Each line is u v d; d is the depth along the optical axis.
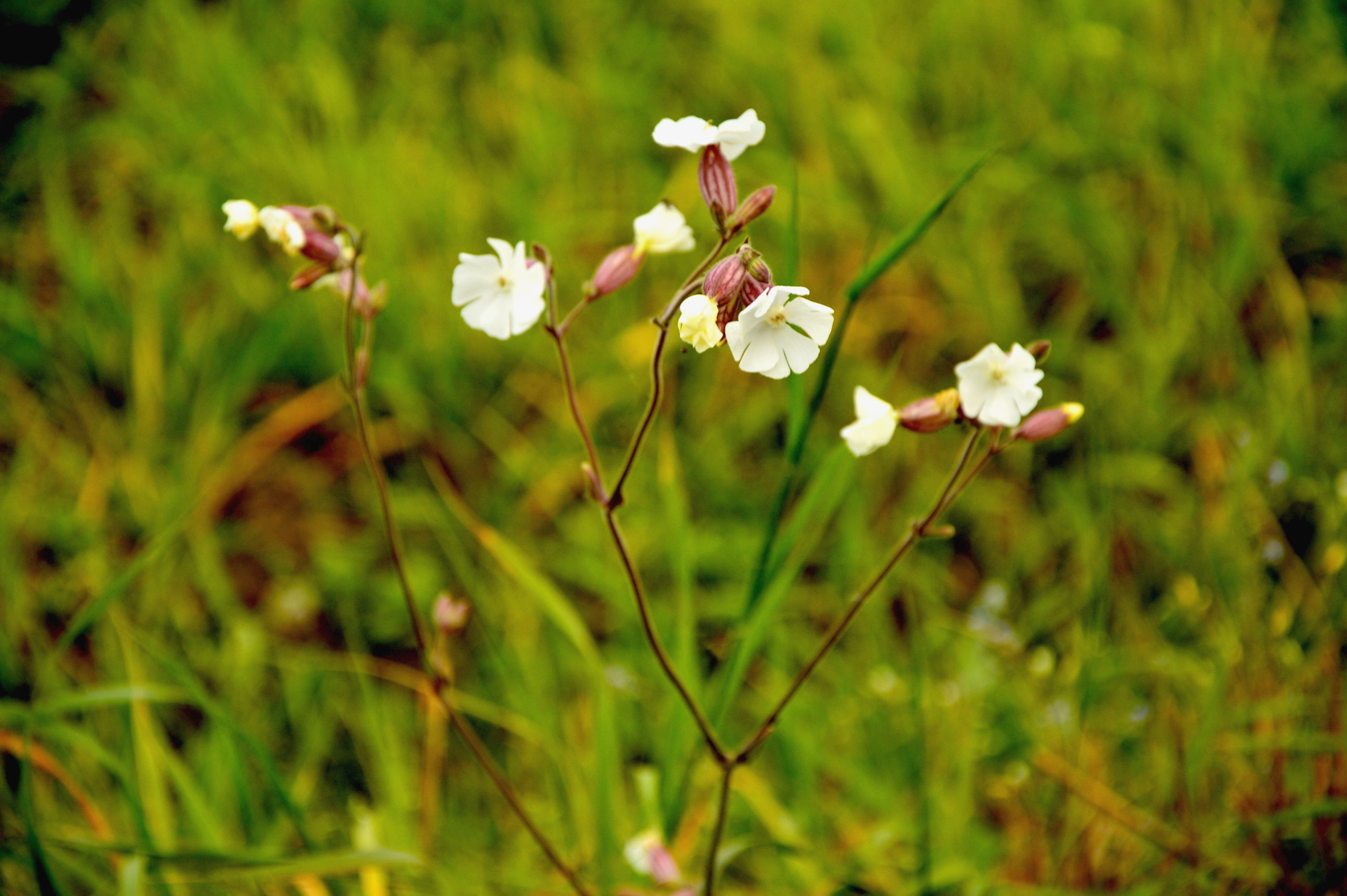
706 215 1.27
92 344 1.23
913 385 1.17
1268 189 1.23
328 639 1.09
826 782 0.98
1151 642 0.98
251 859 0.84
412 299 1.22
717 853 0.86
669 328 0.79
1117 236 1.21
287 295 1.21
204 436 1.13
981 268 1.19
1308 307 1.18
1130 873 0.92
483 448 1.20
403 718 1.01
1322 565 0.96
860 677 0.99
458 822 0.97
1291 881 0.91
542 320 1.22
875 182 1.30
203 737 0.99
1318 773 0.92
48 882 0.84
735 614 1.00
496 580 1.06
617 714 0.99
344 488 1.20
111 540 1.12
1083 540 0.99
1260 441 1.01
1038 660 0.97
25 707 0.89
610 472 1.12
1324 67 1.32
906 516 1.09
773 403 1.16
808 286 1.24
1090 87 1.34
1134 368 1.13
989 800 0.97
